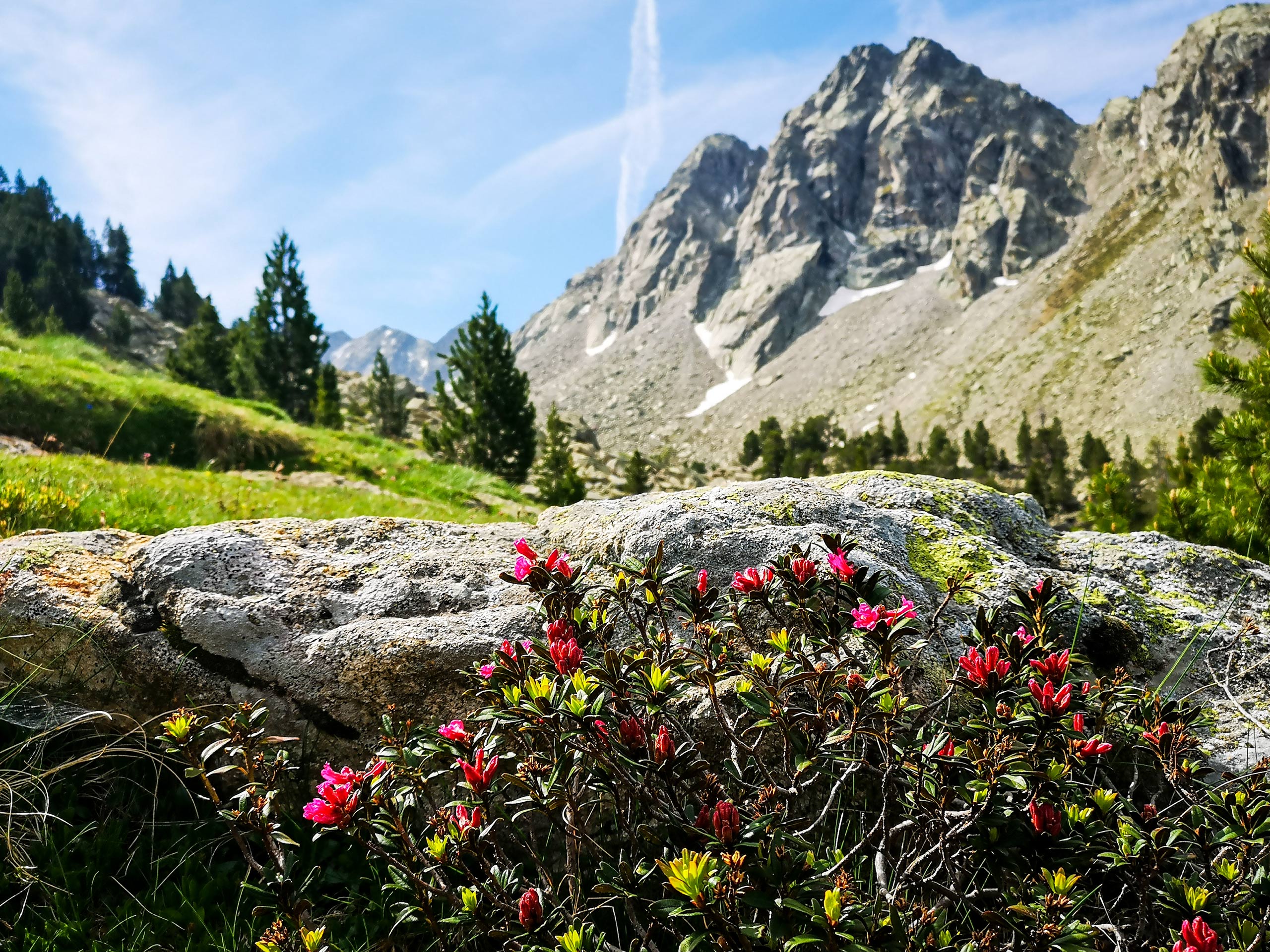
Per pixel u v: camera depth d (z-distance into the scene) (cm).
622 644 334
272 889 265
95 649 363
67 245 9831
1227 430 791
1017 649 236
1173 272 15288
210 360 5678
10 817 314
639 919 274
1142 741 255
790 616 314
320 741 346
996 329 17800
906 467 11638
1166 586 398
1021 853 215
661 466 8100
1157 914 226
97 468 1021
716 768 289
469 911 215
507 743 271
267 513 959
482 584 394
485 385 3762
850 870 239
